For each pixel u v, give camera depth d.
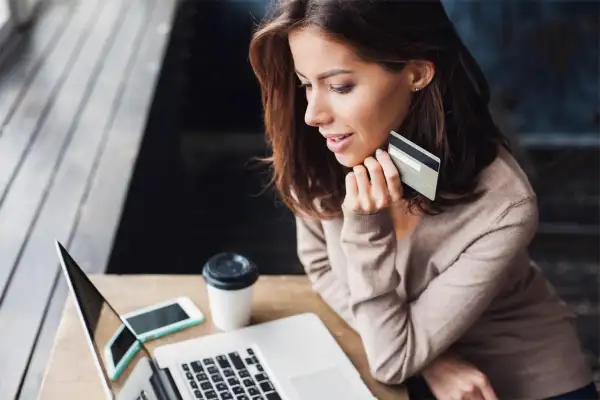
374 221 1.29
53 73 2.26
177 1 2.79
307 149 1.39
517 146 3.39
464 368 1.36
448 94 1.26
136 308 1.41
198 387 1.23
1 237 1.59
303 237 1.52
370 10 1.14
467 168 1.27
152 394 1.17
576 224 3.22
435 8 1.20
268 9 1.26
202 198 3.18
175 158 2.77
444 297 1.31
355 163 1.28
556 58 3.41
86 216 1.69
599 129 3.46
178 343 1.32
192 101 3.12
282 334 1.36
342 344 1.37
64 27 2.56
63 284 1.48
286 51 1.28
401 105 1.24
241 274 1.33
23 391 1.24
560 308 1.52
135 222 1.93
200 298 1.44
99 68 2.32
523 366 1.47
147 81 2.27
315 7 1.14
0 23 2.35
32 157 1.88
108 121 2.06
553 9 3.34
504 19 3.36
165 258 2.45
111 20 2.63
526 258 1.45
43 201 1.72
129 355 1.17
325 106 1.22
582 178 3.40
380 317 1.31
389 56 1.17
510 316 1.45
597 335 2.80
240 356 1.30
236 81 3.28
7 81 2.19
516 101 3.47
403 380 1.30
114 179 1.83
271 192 3.18
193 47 3.09
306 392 1.24
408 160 1.20
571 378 1.48
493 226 1.27
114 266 1.64
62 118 2.05
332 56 1.16
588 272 3.07
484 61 3.44
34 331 1.36
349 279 1.34
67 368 1.25
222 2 3.14
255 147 3.36
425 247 1.35
